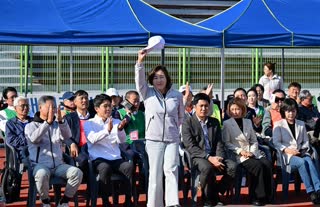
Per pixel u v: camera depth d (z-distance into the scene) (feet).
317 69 70.44
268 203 33.47
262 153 34.24
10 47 63.57
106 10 39.01
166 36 38.01
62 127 30.66
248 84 67.87
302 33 40.63
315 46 40.98
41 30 36.01
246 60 67.82
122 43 37.24
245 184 37.60
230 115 34.24
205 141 32.78
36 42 35.88
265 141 35.73
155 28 38.27
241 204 33.35
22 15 36.94
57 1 38.60
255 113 39.58
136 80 29.78
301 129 35.01
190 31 38.86
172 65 65.36
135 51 64.23
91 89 63.41
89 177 30.94
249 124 33.99
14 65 63.41
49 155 30.42
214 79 66.49
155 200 30.04
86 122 32.04
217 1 73.61
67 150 33.47
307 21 41.88
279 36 40.29
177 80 65.36
